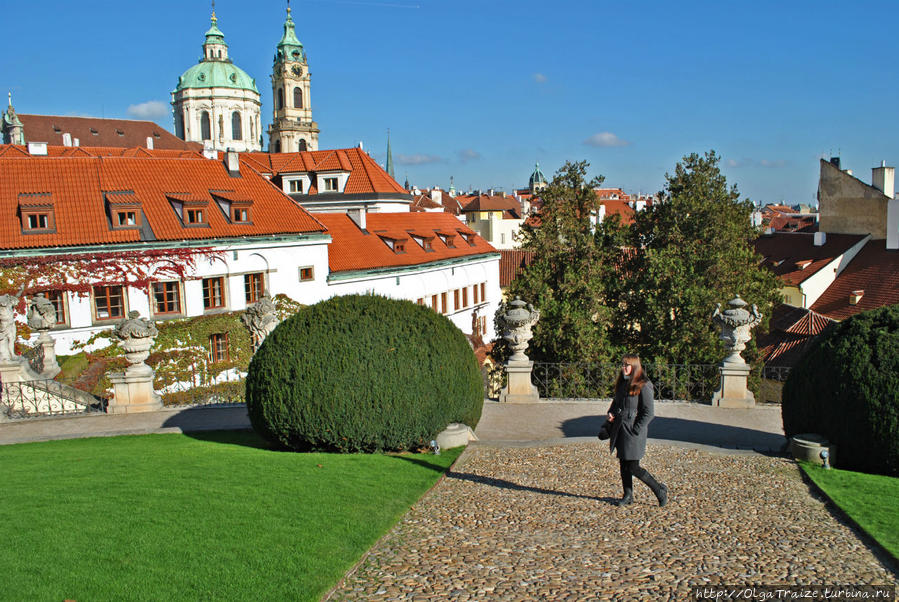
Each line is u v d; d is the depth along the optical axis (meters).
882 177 47.16
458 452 11.51
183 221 32.53
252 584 6.19
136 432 14.51
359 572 6.67
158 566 6.50
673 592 6.24
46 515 7.86
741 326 16.12
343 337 11.30
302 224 36.22
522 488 9.52
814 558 7.05
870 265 42.94
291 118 118.31
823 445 10.88
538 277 33.03
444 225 51.69
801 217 99.00
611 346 30.48
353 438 11.16
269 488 8.94
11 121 89.25
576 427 14.37
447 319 12.53
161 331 30.47
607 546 7.37
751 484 9.77
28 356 24.17
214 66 120.31
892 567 6.82
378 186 55.69
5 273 27.42
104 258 29.41
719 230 36.28
